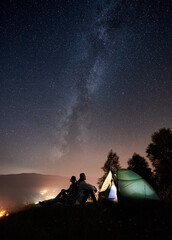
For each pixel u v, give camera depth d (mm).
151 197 7184
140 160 20016
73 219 5285
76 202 6938
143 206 6828
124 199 6953
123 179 7629
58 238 4191
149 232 4543
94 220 5273
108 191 9469
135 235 4398
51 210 6301
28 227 4703
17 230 4492
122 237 4285
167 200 8539
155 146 18500
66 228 4660
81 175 7543
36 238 4094
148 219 5562
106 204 7938
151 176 19109
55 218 5520
